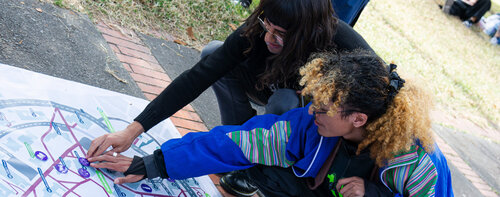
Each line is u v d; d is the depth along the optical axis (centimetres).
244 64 190
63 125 159
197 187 179
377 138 138
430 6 965
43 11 233
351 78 127
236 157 157
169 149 153
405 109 130
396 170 146
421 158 143
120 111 188
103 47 237
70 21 242
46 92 170
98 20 265
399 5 830
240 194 194
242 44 169
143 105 203
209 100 263
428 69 559
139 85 225
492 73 754
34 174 134
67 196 135
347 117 132
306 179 168
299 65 160
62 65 200
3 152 135
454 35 851
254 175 180
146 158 154
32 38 206
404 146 135
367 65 131
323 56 140
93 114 175
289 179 172
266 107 193
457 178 357
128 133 156
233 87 202
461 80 601
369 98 127
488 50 895
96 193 142
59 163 143
